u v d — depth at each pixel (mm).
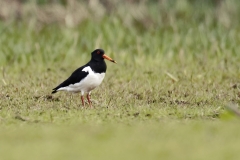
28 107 12758
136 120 11320
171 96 13922
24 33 20906
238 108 12820
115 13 23125
